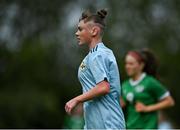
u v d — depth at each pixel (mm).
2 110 61500
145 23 74875
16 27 71750
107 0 73250
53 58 70250
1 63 70750
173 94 70438
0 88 67688
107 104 16781
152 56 22812
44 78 68938
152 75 22875
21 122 61406
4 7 71375
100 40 17125
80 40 17156
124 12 73938
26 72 69125
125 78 64000
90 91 16391
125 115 22812
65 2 72938
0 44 70562
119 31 72562
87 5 73688
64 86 69250
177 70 71875
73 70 70188
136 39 73562
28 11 71812
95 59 16641
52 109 62844
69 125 32469
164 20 76562
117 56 68875
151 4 75250
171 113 68750
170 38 75875
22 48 69875
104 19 17219
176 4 77500
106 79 16469
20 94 63906
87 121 17078
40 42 70625
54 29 71750
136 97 22453
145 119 22250
